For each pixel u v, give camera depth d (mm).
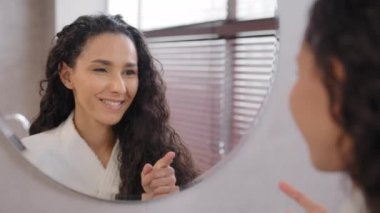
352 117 433
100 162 716
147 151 744
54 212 712
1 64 630
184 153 768
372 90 415
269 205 852
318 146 565
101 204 734
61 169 692
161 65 733
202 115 771
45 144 674
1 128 644
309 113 571
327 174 878
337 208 900
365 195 453
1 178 674
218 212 814
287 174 851
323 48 457
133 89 717
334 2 452
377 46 417
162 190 764
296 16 792
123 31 696
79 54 668
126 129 725
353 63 424
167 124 751
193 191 787
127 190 741
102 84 690
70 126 682
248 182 825
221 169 797
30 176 688
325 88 483
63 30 656
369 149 425
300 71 593
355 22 428
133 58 709
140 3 704
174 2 727
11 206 689
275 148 828
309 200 780
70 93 672
